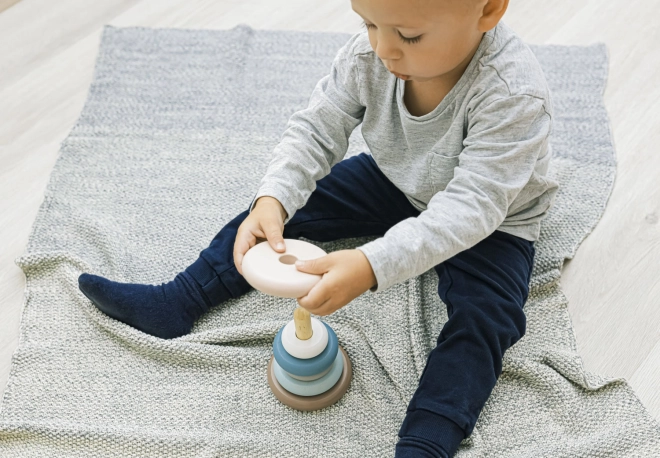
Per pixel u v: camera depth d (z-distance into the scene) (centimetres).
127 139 132
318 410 97
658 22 150
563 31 150
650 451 90
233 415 97
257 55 148
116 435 93
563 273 112
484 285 95
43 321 107
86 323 106
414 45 77
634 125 132
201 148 131
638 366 101
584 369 99
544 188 98
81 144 131
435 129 92
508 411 96
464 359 90
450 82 87
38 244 116
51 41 155
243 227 92
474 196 84
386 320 105
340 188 109
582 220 117
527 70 85
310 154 98
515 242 100
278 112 136
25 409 97
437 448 86
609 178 123
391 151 99
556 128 131
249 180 126
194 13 160
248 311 108
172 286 104
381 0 72
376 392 98
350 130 103
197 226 119
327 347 94
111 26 155
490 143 85
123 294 101
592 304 108
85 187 124
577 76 140
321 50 148
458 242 84
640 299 108
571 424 94
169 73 145
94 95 140
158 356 102
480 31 79
